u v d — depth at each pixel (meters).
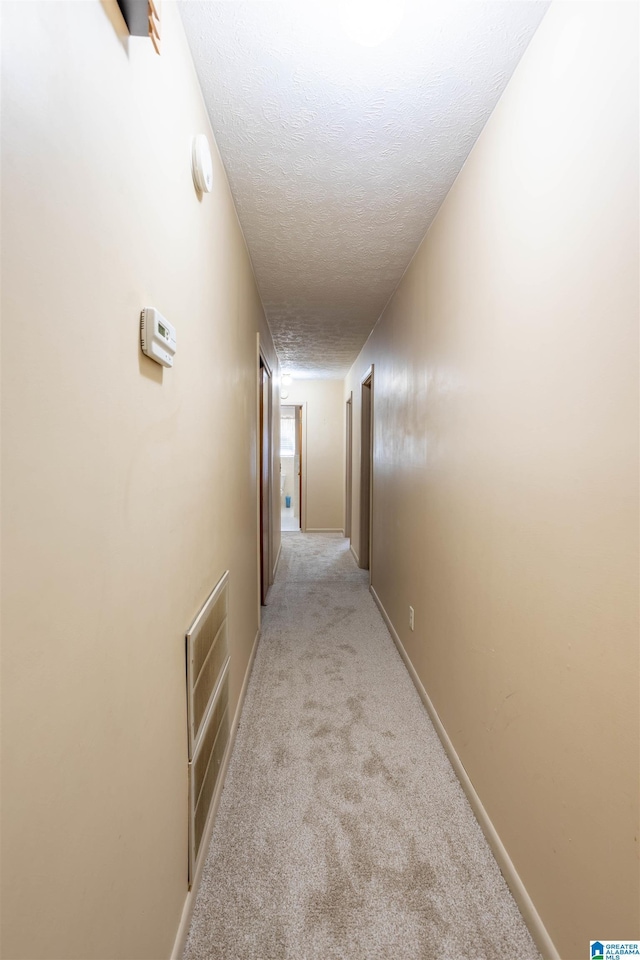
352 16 0.99
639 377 0.72
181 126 0.99
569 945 0.89
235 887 1.14
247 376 2.16
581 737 0.87
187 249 1.04
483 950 1.00
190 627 1.07
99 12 0.59
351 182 1.62
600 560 0.82
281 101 1.24
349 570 4.46
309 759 1.64
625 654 0.76
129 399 0.71
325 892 1.13
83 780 0.56
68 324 0.52
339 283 2.60
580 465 0.88
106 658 0.63
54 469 0.50
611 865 0.78
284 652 2.57
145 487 0.78
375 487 3.57
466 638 1.48
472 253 1.44
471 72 1.14
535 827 1.04
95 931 0.60
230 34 1.03
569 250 0.91
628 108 0.74
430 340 1.94
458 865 1.21
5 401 0.41
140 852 0.76
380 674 2.30
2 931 0.41
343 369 5.49
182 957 0.97
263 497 3.38
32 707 0.46
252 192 1.68
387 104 1.25
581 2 0.86
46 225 0.48
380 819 1.36
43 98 0.47
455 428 1.60
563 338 0.93
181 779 1.01
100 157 0.60
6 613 0.42
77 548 0.55
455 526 1.60
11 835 0.42
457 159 1.50
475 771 1.40
